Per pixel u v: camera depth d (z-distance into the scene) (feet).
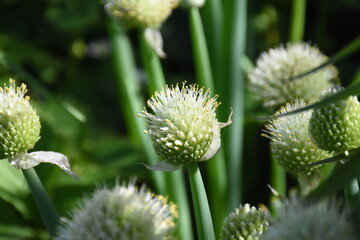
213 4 3.15
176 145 2.16
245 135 4.02
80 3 4.64
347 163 1.88
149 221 1.99
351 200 2.10
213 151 2.18
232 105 3.13
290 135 2.26
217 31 3.16
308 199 1.89
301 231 1.86
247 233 2.16
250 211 2.18
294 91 2.65
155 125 2.19
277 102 2.67
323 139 2.16
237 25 3.12
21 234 2.93
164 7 2.84
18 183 2.94
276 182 2.92
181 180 3.05
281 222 1.88
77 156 3.40
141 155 3.44
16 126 2.20
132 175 3.28
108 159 3.46
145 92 4.30
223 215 3.10
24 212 2.94
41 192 2.19
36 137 2.24
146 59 2.89
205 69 2.99
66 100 4.27
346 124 2.14
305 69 2.65
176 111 2.18
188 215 3.05
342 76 4.52
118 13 2.83
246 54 4.46
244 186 4.03
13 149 2.20
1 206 2.94
